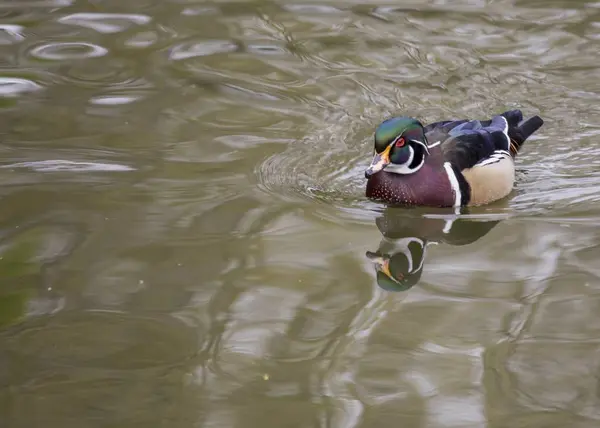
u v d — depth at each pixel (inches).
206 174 509.0
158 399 328.5
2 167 508.4
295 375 344.8
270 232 450.6
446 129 529.7
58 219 453.1
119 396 329.4
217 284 402.6
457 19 718.5
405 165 490.9
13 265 411.5
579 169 532.7
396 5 743.1
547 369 349.1
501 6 740.0
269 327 373.7
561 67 645.9
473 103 606.5
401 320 381.1
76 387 333.7
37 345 357.7
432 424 317.7
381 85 625.3
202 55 663.8
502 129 533.6
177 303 388.5
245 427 314.0
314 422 317.7
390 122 489.7
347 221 468.8
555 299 394.9
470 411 325.4
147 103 596.7
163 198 479.2
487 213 485.4
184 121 574.2
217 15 728.3
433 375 345.4
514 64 649.6
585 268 418.6
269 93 613.6
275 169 518.9
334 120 582.2
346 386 338.6
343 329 374.3
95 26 709.3
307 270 416.8
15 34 692.7
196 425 314.8
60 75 631.8
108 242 433.4
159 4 750.5
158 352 355.6
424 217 480.7
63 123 566.6
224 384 338.0
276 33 697.0
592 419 320.8
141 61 653.9
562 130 575.8
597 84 625.0
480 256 435.8
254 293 397.1
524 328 374.9
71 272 407.8
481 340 366.9
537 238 450.0
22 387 333.1
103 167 512.7
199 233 445.4
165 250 428.8
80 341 360.8
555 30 697.0
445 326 377.4
